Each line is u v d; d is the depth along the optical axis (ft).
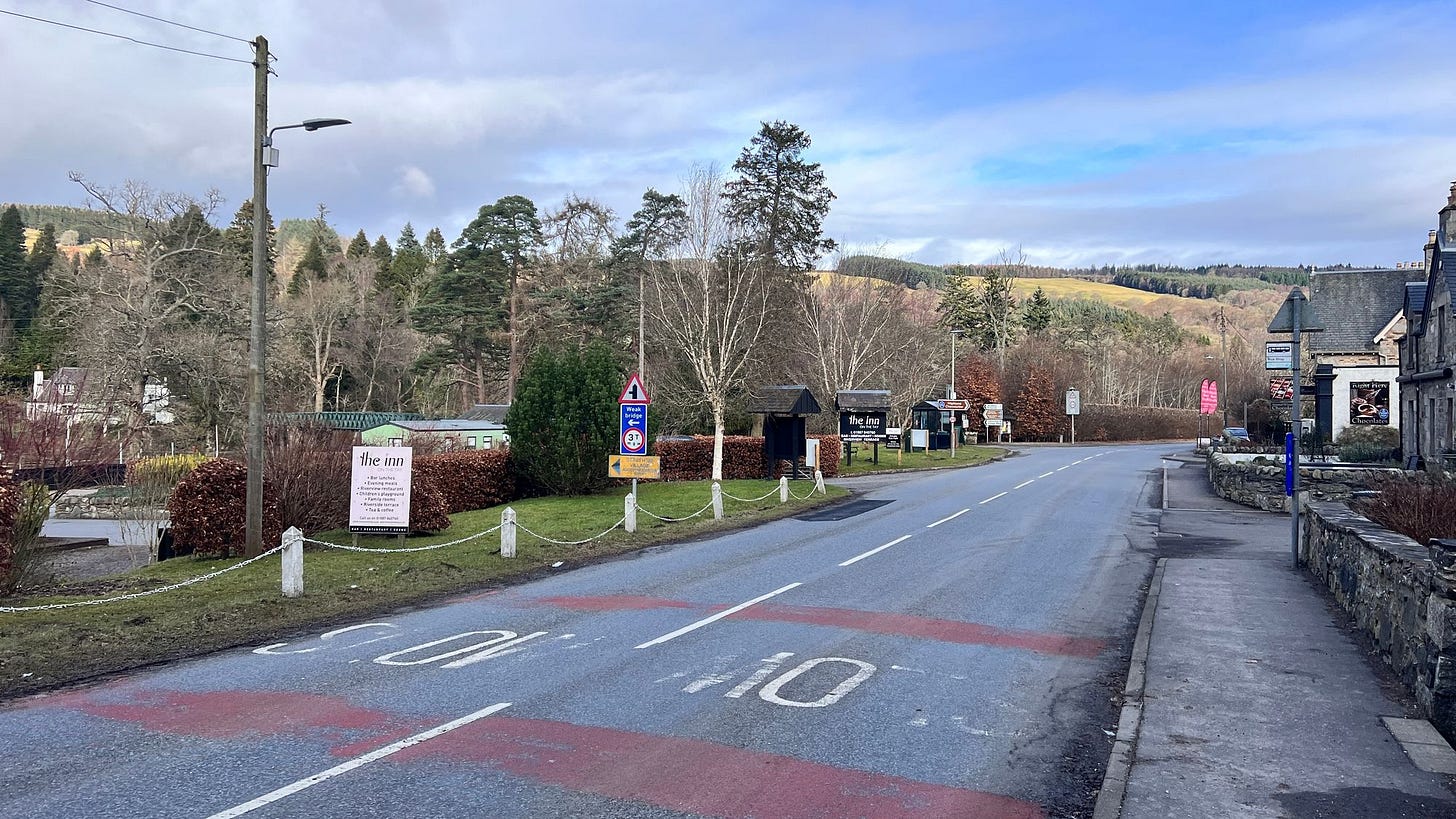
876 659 31.01
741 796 19.34
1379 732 23.24
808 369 158.71
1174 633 34.12
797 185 169.17
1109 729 24.29
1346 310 143.64
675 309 118.32
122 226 131.85
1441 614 23.61
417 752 21.76
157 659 30.89
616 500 79.05
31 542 45.91
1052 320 373.61
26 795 19.21
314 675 28.73
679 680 28.17
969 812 18.83
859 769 21.04
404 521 53.06
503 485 80.07
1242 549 58.23
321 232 307.99
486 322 199.21
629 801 19.01
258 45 46.14
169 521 58.18
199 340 130.31
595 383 81.92
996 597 42.42
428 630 35.24
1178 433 313.12
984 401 254.27
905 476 124.67
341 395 227.20
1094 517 76.48
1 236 240.12
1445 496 46.14
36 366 174.40
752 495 87.56
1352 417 138.62
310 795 19.21
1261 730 23.44
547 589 44.09
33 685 27.68
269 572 46.06
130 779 20.10
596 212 202.59
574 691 26.91
